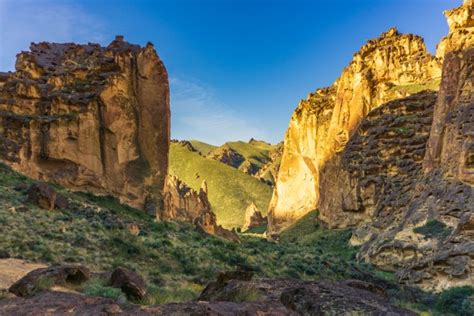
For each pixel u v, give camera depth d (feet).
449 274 138.21
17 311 30.99
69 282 51.21
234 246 158.71
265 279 50.60
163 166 221.46
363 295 39.60
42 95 189.78
